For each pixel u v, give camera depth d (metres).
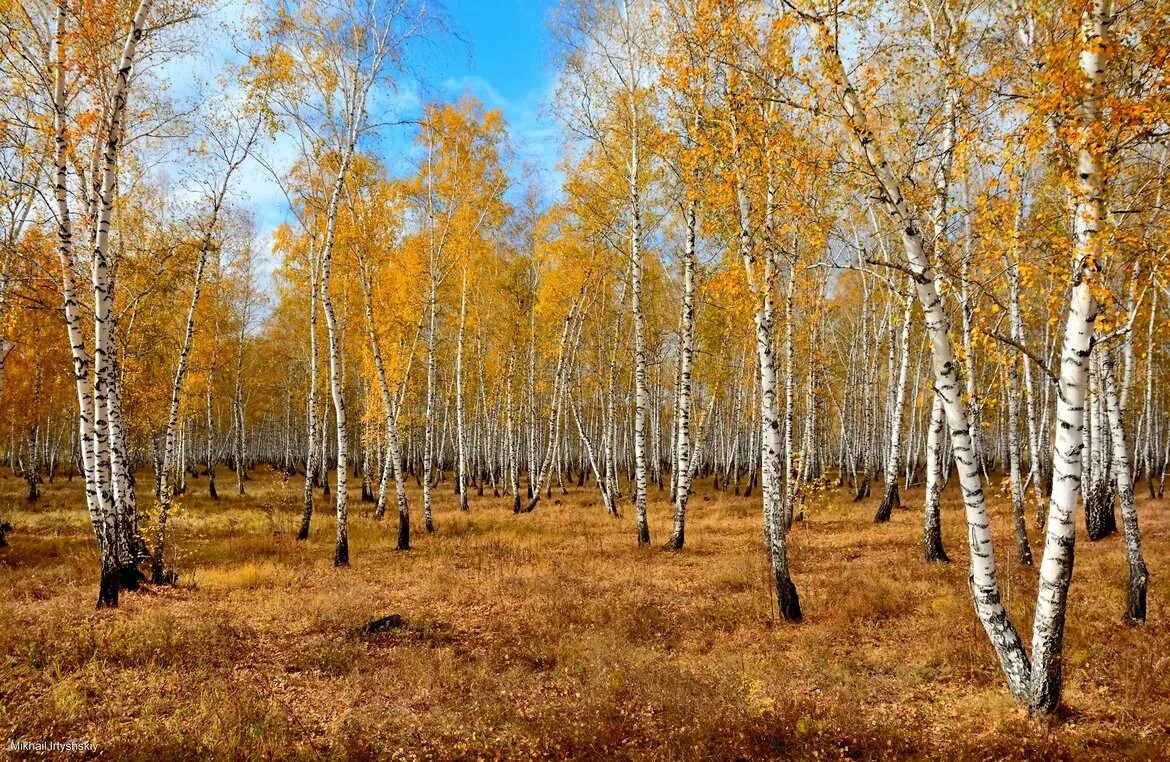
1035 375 21.88
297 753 5.11
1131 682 5.89
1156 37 5.02
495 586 10.86
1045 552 5.44
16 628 7.89
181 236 16.19
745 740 5.19
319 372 30.69
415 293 21.88
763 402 9.31
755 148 8.27
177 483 31.39
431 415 20.08
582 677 6.75
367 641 8.14
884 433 32.31
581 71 14.99
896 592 9.55
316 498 29.50
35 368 24.44
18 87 9.38
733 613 8.99
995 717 5.45
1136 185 6.51
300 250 20.97
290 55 13.25
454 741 5.35
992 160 6.78
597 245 21.89
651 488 35.56
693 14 9.50
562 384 29.23
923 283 5.65
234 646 7.79
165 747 5.04
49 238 13.22
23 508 23.33
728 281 9.30
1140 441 31.55
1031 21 7.30
